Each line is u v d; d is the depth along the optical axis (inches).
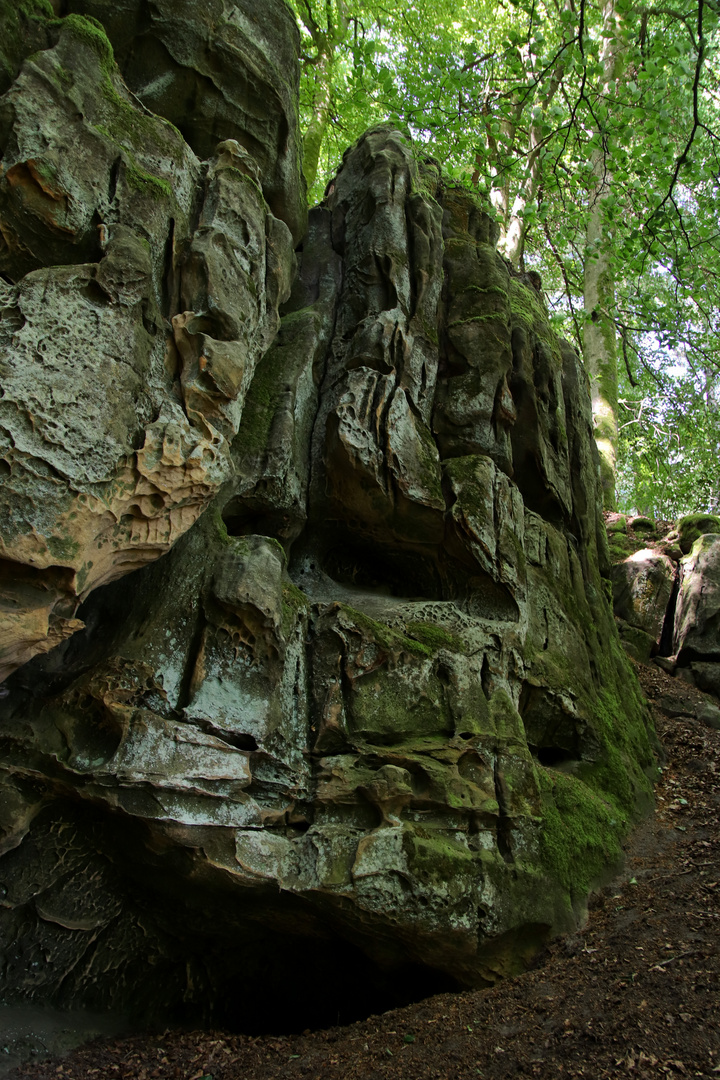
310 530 275.4
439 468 280.2
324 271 314.3
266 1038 209.3
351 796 216.4
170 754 192.7
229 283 215.0
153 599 214.8
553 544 334.3
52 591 167.6
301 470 266.1
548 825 244.5
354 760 223.3
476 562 274.1
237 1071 188.9
